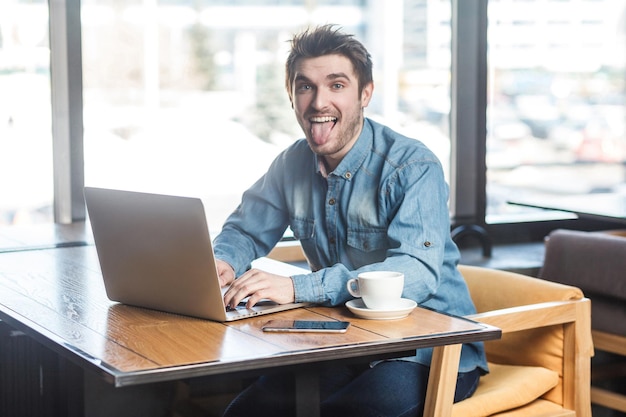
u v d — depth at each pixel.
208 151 3.48
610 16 4.00
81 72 3.23
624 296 2.97
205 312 1.96
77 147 3.26
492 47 3.80
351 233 2.34
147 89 3.37
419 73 3.71
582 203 3.41
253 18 3.49
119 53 3.32
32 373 2.86
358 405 2.11
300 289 2.05
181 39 3.41
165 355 1.69
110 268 2.09
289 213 2.48
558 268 3.14
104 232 2.06
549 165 3.96
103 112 3.32
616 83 4.05
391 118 3.69
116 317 1.99
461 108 3.77
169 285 1.99
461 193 3.80
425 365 2.23
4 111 3.21
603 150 4.05
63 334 1.84
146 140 3.39
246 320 1.96
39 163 3.25
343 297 2.07
